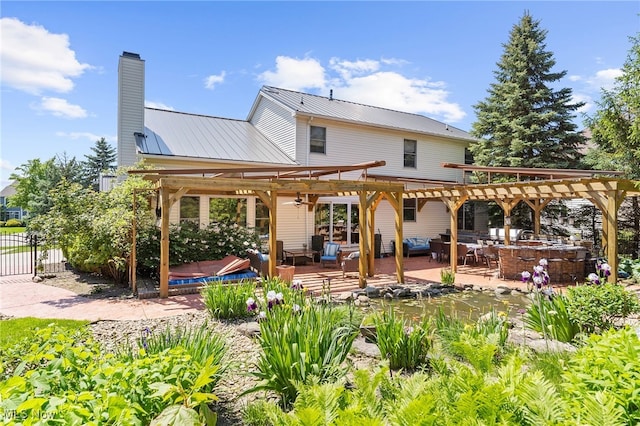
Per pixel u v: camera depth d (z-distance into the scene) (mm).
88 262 9250
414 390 2244
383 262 14562
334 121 15445
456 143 19406
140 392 2309
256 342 5125
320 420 1837
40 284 9625
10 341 4711
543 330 4582
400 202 10289
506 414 1842
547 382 2131
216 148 13539
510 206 13750
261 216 14086
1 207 47125
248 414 3154
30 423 1594
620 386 2105
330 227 15555
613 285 4852
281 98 15953
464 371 2275
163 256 8164
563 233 17062
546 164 16359
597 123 13719
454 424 1779
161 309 7184
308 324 3844
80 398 1874
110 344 5137
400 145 17438
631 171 12977
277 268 9242
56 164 29000
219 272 9383
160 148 12203
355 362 4359
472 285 10000
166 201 8195
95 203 9617
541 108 17172
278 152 14914
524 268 10852
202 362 3270
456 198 12188
